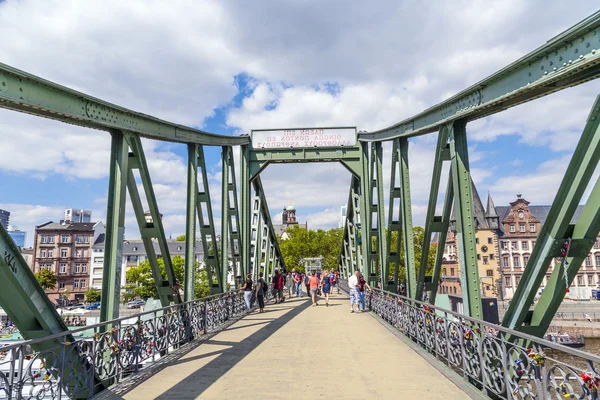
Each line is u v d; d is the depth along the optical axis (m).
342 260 35.66
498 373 5.14
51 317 5.52
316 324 12.77
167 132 10.19
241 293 16.44
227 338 10.55
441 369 6.96
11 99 5.14
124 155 7.83
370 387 6.11
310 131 18.92
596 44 4.16
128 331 7.07
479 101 6.58
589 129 4.37
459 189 7.38
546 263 5.20
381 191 15.18
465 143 7.55
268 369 7.29
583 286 66.19
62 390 5.34
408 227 11.45
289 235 78.06
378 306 14.45
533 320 5.51
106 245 7.35
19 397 4.39
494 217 71.75
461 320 6.54
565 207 4.78
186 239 11.62
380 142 15.43
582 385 3.40
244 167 18.66
